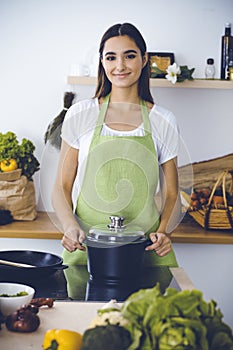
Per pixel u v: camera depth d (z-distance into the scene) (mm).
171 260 3033
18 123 4695
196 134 4688
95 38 4645
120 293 2531
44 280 2715
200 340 1491
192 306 1522
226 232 4324
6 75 4660
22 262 3010
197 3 4613
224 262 4527
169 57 4535
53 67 4652
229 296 4547
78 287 2621
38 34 4637
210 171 4637
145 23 4633
